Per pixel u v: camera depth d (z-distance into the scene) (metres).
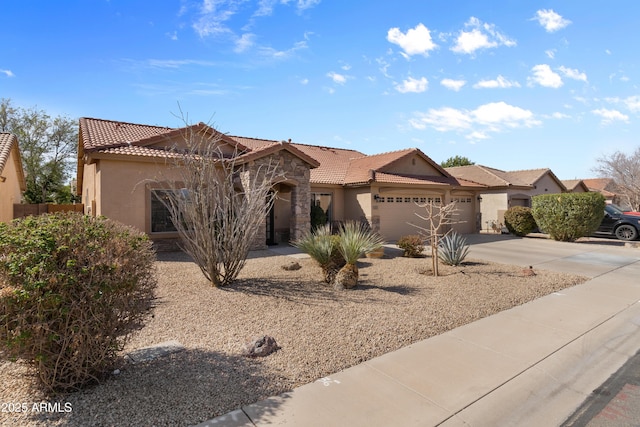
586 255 14.30
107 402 3.74
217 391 4.01
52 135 35.44
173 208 9.09
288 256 13.24
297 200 15.67
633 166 34.84
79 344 3.74
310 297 7.73
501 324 6.45
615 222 19.52
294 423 3.52
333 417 3.63
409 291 8.33
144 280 4.50
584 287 9.25
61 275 3.51
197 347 5.17
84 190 21.75
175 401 3.79
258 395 3.97
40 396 3.82
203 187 8.71
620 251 15.36
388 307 7.11
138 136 16.09
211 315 6.55
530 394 4.20
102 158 13.07
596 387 4.40
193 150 9.12
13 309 3.41
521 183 27.59
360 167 20.95
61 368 3.78
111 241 4.10
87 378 4.02
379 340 5.55
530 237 20.91
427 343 5.56
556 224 18.38
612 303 7.86
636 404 4.04
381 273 10.32
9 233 3.79
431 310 6.99
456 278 9.70
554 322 6.62
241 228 8.81
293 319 6.37
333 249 9.70
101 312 3.83
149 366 4.55
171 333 5.70
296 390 4.13
